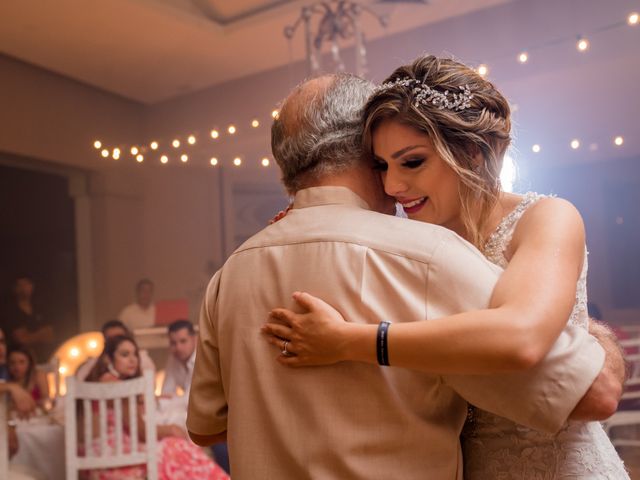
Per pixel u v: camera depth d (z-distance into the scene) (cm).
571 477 125
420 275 111
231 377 124
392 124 123
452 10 744
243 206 1083
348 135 126
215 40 799
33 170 904
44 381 585
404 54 789
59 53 820
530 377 106
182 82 923
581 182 1149
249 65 878
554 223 119
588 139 955
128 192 956
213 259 1038
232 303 125
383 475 110
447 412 115
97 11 718
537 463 127
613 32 670
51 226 915
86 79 901
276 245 123
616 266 1140
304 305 114
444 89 126
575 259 115
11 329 869
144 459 400
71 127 897
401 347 106
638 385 549
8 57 829
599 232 1141
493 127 128
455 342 102
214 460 481
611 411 107
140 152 974
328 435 112
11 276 877
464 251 112
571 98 784
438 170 125
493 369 101
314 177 127
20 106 841
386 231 117
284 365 117
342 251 117
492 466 130
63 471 422
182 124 962
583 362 106
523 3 720
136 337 733
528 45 716
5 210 877
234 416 122
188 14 748
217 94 936
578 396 105
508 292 106
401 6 735
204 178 1035
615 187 1130
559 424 105
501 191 137
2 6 697
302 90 131
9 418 443
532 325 101
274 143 132
